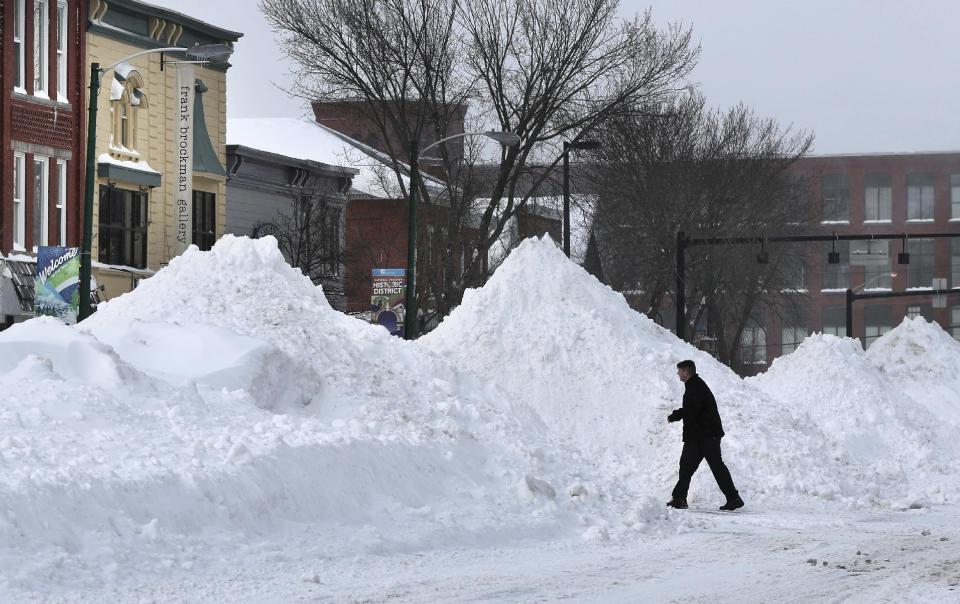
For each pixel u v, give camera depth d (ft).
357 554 105.29
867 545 127.85
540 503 136.36
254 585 89.86
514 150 472.85
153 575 89.61
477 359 206.28
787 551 121.90
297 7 472.85
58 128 383.86
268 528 105.19
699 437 168.35
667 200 529.04
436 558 108.58
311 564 99.50
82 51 392.68
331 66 477.36
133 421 115.14
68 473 94.89
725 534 136.67
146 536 93.76
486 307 214.07
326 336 158.30
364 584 93.20
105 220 403.95
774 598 92.48
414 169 324.60
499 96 473.67
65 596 81.66
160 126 428.15
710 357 221.87
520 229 507.71
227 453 109.70
